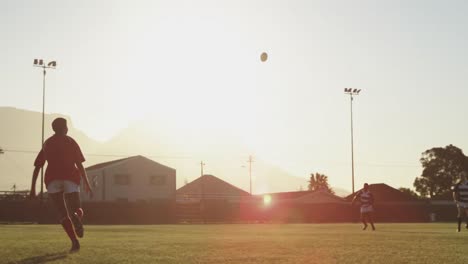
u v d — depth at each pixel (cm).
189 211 5625
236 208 5794
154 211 5497
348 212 6084
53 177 793
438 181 9350
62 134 814
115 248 850
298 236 1334
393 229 2227
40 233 1423
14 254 735
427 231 1894
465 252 855
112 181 7644
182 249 847
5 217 5038
